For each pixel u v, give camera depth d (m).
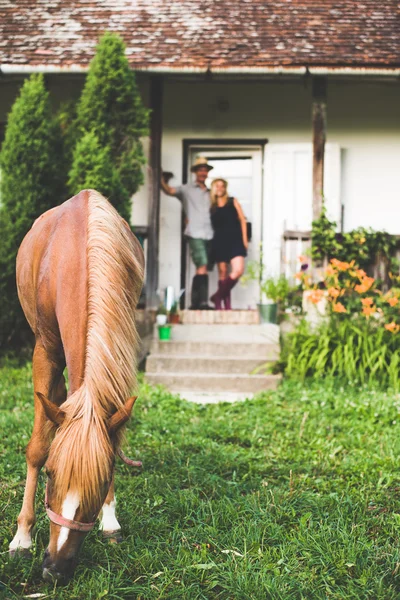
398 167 11.12
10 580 3.33
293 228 11.05
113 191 9.05
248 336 9.66
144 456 5.40
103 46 9.49
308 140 11.19
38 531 3.80
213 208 10.55
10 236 9.28
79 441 2.79
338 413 7.11
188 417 7.01
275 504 4.29
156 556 3.56
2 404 7.17
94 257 3.28
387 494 4.62
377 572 3.45
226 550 3.65
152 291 9.80
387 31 10.55
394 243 9.64
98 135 9.42
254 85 11.23
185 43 10.30
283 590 3.24
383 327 9.05
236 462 5.29
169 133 11.32
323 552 3.63
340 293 9.26
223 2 11.21
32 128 9.48
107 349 3.02
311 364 8.71
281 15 10.93
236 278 10.48
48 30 10.73
